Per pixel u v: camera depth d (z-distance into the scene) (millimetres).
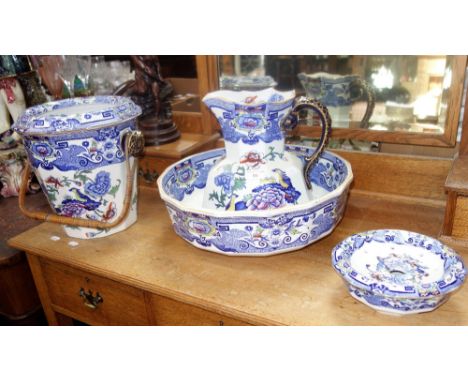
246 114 795
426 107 894
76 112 918
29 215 903
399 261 721
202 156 997
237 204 808
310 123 1011
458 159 869
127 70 1159
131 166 910
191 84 1140
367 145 986
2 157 1220
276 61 1018
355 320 657
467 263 751
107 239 917
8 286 1093
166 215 1007
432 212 932
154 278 778
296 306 691
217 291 734
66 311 990
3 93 1157
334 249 710
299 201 827
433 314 658
